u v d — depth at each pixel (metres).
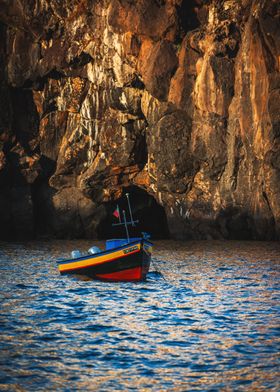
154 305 35.38
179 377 22.62
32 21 86.69
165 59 77.62
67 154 92.00
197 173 82.12
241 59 72.75
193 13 76.12
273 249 68.50
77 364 24.12
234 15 72.69
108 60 82.12
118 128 86.88
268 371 23.11
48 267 54.78
